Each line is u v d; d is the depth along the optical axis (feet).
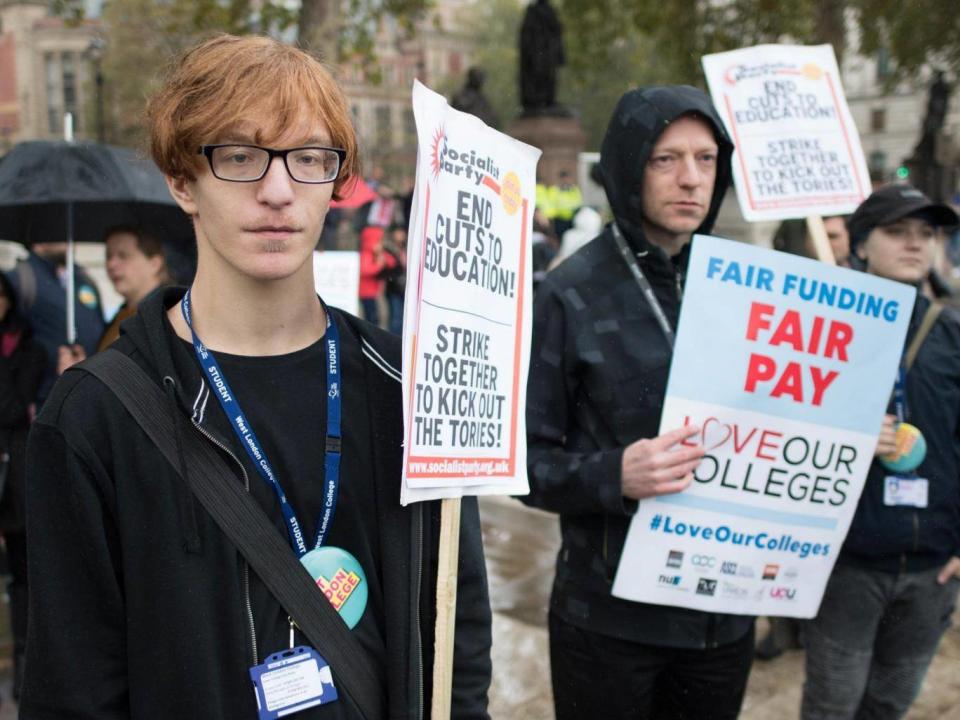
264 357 4.39
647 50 75.87
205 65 4.12
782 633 10.11
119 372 4.13
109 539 4.09
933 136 71.41
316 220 4.25
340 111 4.27
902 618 8.96
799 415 7.58
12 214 15.76
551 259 26.11
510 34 195.21
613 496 7.06
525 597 14.71
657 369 7.41
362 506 4.49
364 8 39.70
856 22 63.46
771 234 40.22
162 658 4.02
